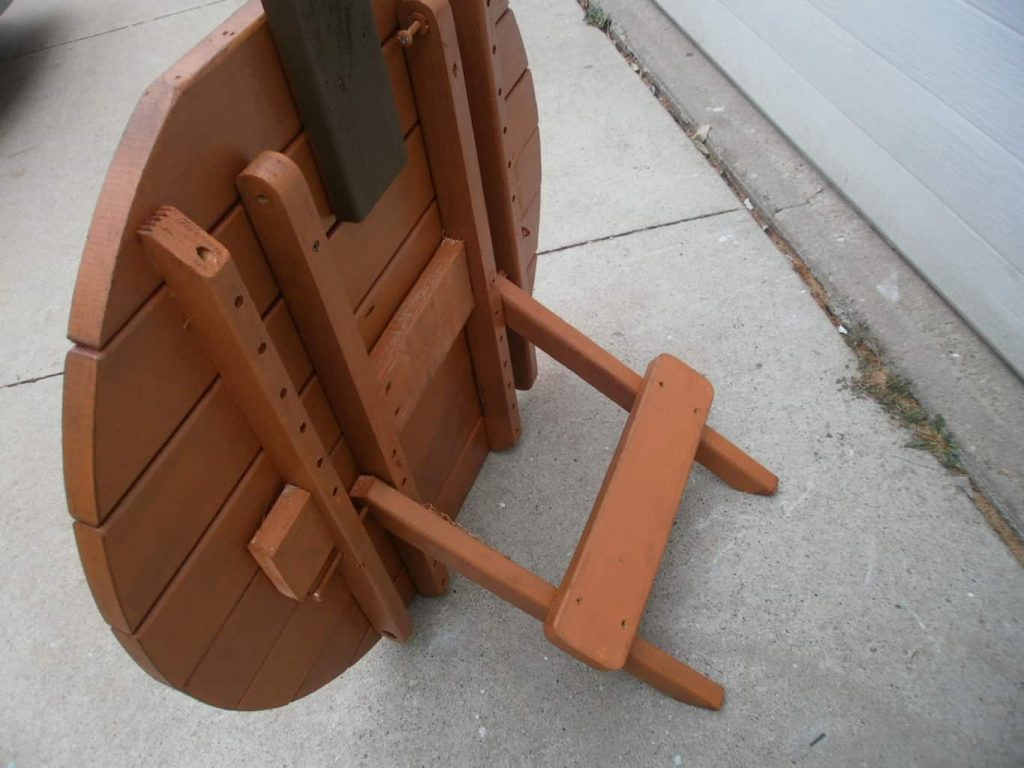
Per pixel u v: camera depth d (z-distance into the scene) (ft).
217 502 2.94
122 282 2.23
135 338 2.34
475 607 5.30
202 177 2.43
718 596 5.09
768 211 7.34
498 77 3.89
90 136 9.96
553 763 4.59
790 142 7.79
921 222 6.25
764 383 6.13
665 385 4.99
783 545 5.26
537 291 7.11
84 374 2.22
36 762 4.96
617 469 4.61
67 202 9.10
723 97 8.48
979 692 4.52
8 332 7.73
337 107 2.77
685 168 7.99
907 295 6.40
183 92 2.25
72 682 5.29
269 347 2.74
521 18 10.16
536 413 6.28
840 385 6.01
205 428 2.77
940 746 4.38
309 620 3.85
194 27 11.48
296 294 2.97
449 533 4.07
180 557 2.82
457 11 3.55
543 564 5.46
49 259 8.45
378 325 3.77
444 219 4.14
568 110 8.83
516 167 4.63
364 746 4.79
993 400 5.65
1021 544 5.05
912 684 4.60
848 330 6.37
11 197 9.26
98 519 2.39
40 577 5.88
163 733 4.99
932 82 5.69
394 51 3.26
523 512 5.72
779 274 6.89
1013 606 4.81
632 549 4.41
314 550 3.46
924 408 5.74
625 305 6.87
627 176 8.01
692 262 7.12
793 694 4.65
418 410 4.53
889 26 5.90
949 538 5.13
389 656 5.14
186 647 3.01
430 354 4.15
